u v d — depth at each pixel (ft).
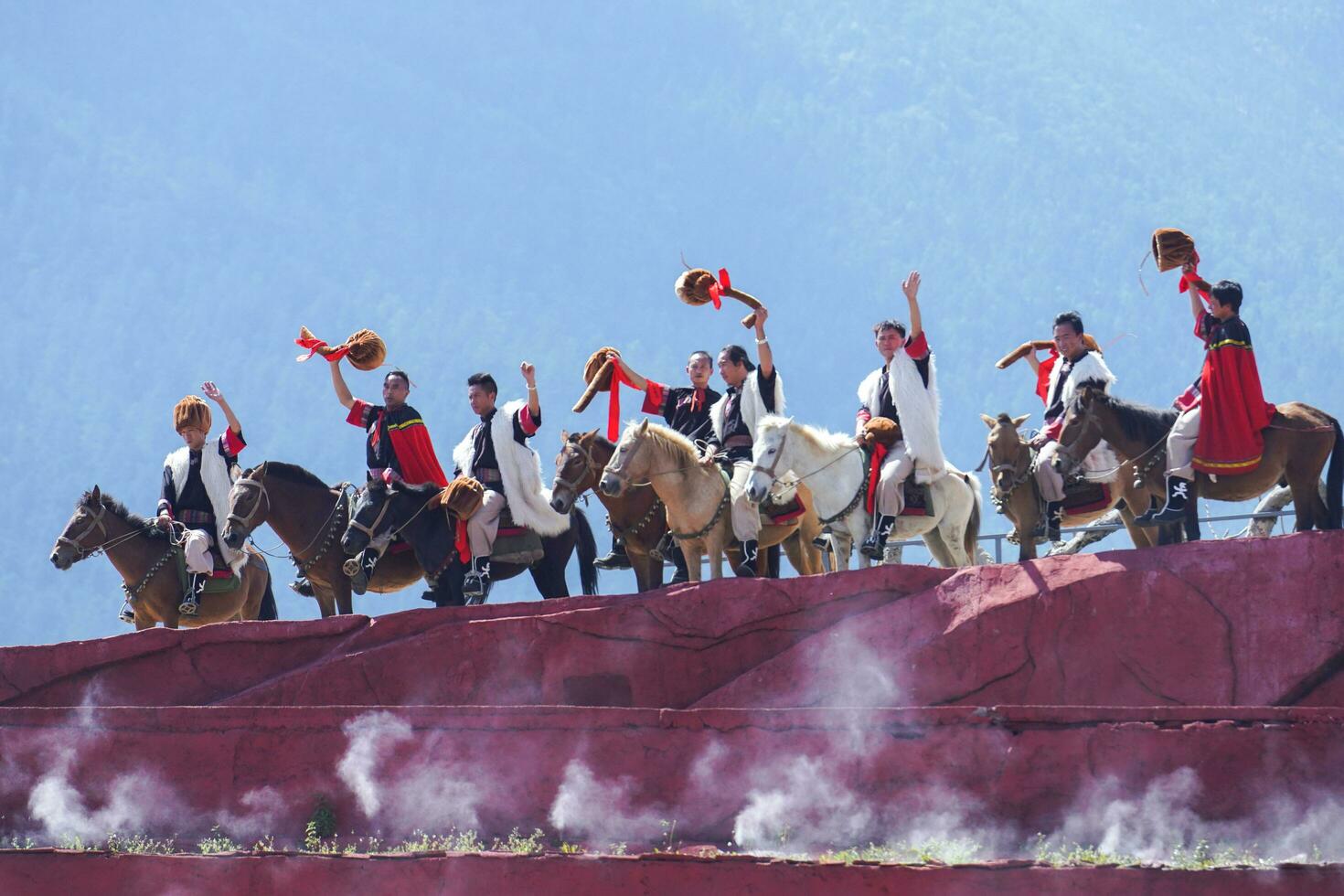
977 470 167.22
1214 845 135.44
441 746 164.86
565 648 172.04
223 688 185.47
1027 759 143.23
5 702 190.49
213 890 155.12
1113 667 149.48
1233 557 148.05
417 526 190.70
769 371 181.98
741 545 175.73
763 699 162.20
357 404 197.57
